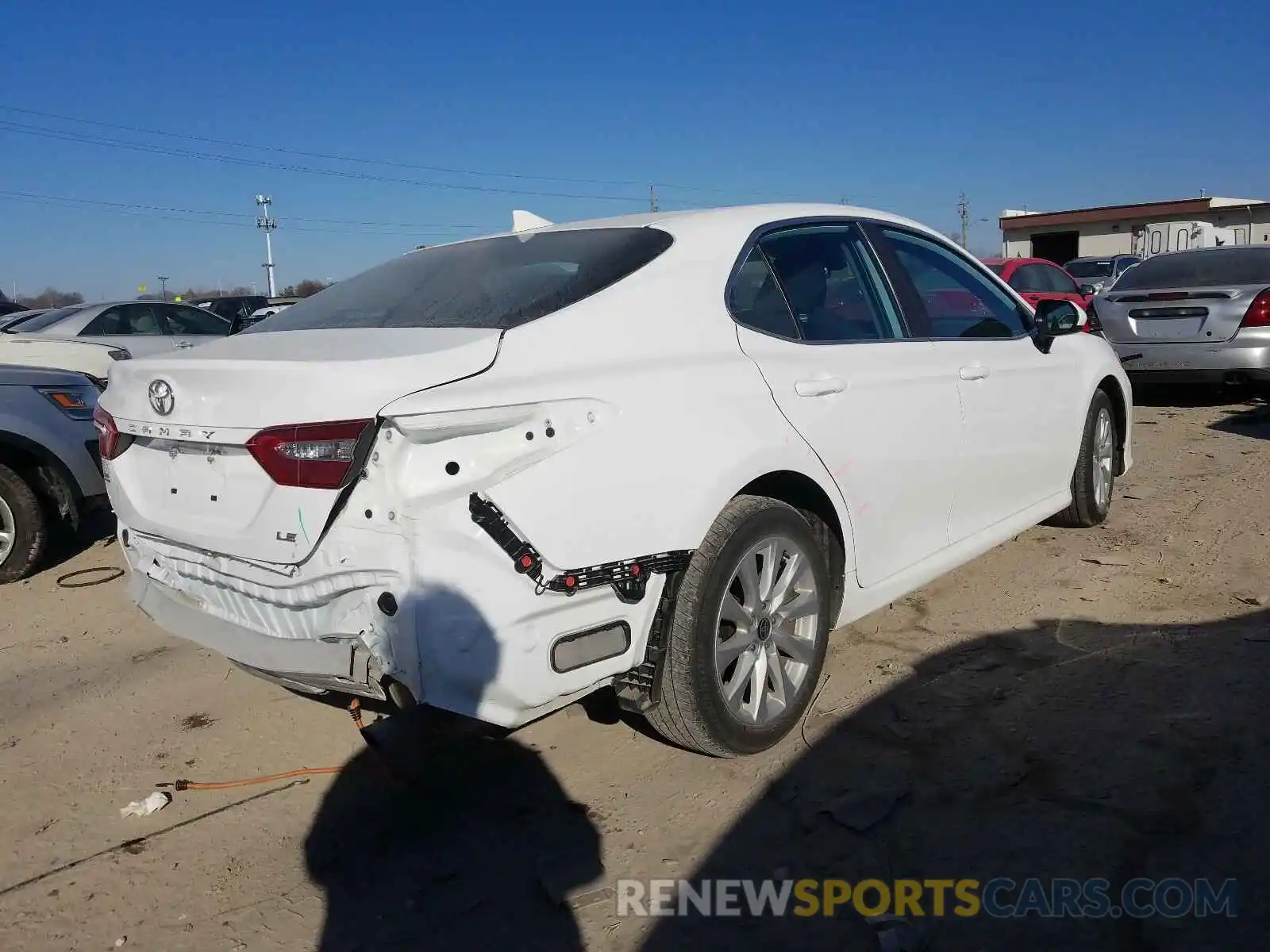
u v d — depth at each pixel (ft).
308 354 8.79
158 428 9.35
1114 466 18.62
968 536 13.82
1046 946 7.63
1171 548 16.53
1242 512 18.56
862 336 12.09
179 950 8.13
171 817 10.12
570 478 8.48
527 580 8.25
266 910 8.59
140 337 38.70
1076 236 144.46
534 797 10.08
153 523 9.76
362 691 8.64
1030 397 14.83
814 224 12.32
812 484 10.77
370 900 8.66
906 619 14.07
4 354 26.30
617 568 8.77
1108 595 14.49
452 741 9.86
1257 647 12.26
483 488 8.09
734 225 11.31
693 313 10.26
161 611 10.23
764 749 10.48
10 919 8.60
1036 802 9.37
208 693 13.08
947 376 12.86
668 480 9.12
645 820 9.56
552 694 8.55
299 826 9.86
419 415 7.95
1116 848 8.66
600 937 8.02
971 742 10.50
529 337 9.00
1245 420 29.07
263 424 8.39
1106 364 17.44
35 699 13.05
